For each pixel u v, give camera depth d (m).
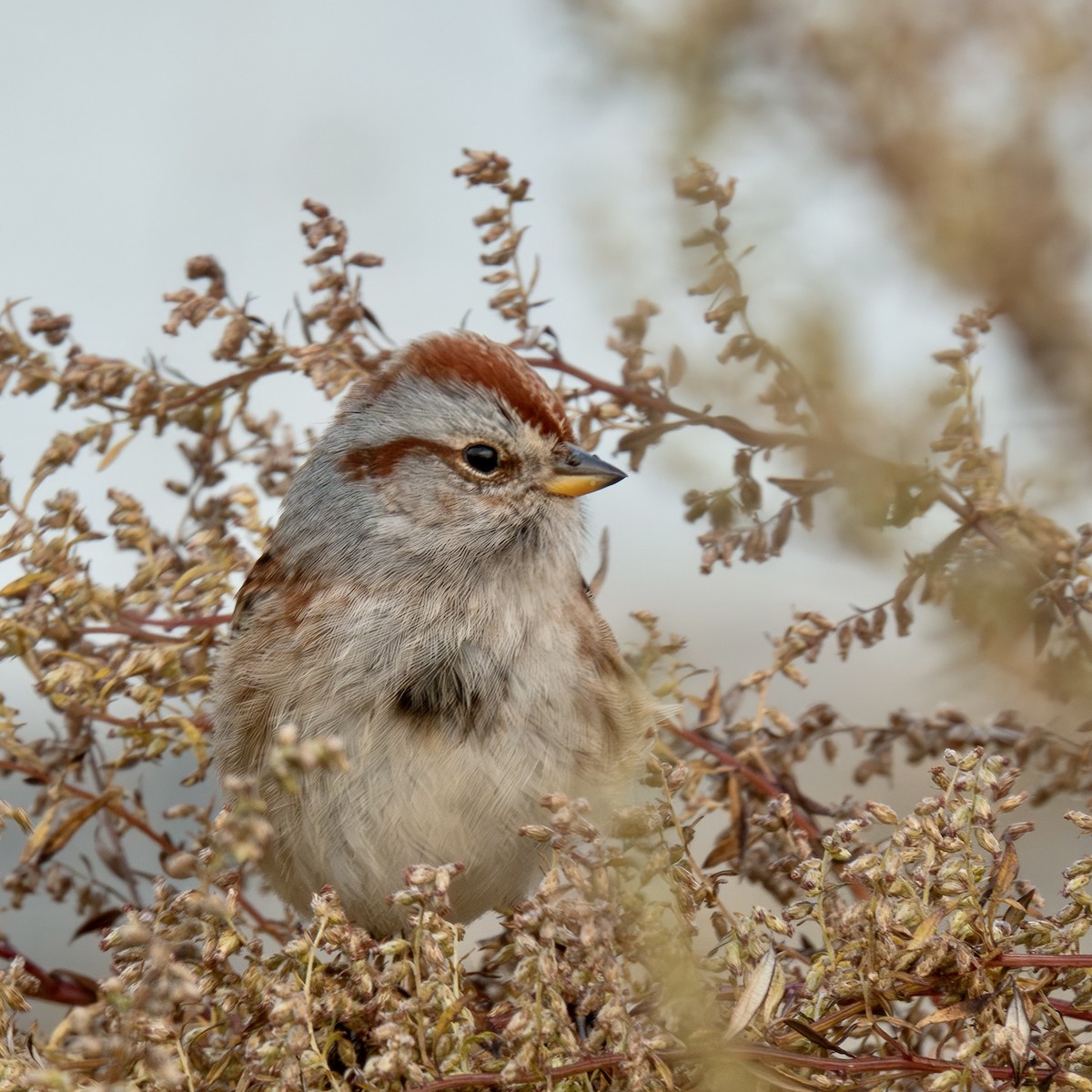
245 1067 6.09
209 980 6.27
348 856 8.45
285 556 9.15
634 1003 6.62
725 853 8.13
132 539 8.85
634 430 8.58
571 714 8.55
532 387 9.03
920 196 7.89
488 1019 6.77
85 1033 5.46
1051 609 7.69
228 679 8.67
